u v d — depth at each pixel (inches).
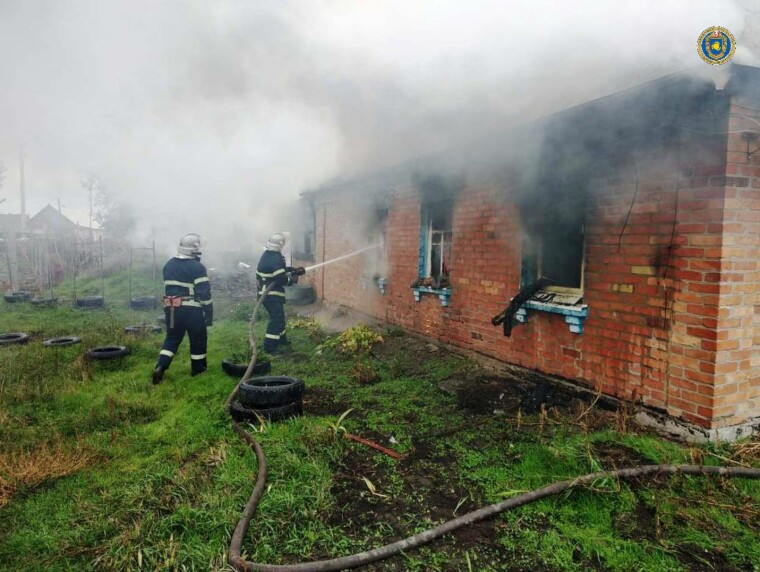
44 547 86.1
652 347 132.2
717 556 81.7
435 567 79.7
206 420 146.5
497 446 127.2
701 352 119.3
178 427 142.7
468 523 90.7
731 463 109.7
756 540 85.0
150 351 244.2
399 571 78.8
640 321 135.3
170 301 196.1
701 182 118.2
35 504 100.1
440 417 151.6
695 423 121.3
